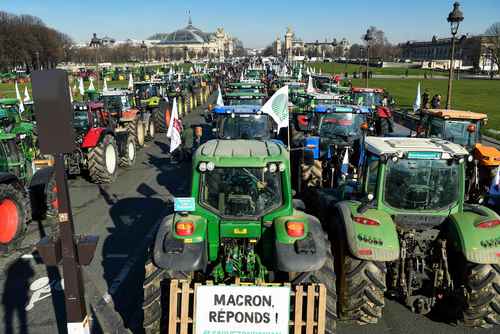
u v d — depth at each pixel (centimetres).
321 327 441
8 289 651
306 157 939
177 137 1183
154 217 953
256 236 512
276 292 437
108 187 1196
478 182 934
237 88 2084
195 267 459
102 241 821
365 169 589
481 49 8888
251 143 590
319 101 1520
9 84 5222
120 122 1537
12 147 925
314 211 767
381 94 2477
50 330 552
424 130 1217
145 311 476
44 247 359
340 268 529
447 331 539
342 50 14538
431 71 8638
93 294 632
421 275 541
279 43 16488
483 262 487
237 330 441
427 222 548
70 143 348
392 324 553
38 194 897
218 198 511
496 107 3128
